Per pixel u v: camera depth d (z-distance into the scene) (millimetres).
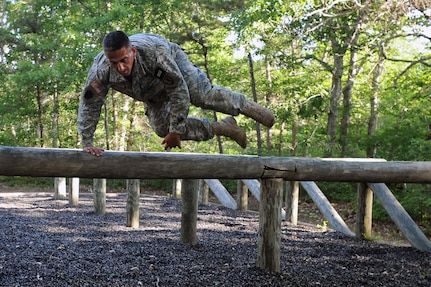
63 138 23672
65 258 5496
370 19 11477
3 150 3600
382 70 18219
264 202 5098
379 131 13078
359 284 4895
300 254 6227
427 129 11883
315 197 8914
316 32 12562
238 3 16484
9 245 6094
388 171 5785
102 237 6902
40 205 10867
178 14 19125
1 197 13016
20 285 4414
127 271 5008
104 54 3443
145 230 7613
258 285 4645
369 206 7762
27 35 19750
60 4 18969
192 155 4430
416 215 10680
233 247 6484
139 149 24750
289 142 22250
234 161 4672
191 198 6473
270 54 13477
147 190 17562
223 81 19766
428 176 5922
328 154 15719
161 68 3336
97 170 3922
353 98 18109
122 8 16734
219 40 18531
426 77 13500
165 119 3820
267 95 19969
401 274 5391
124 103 22047
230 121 4324
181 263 5422
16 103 20500
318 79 17000
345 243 7227
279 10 11836
